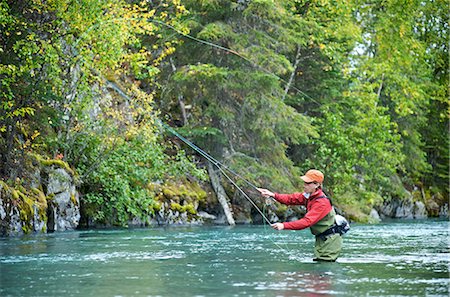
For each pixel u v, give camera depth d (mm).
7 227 14961
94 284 7270
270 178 24297
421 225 24219
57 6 16609
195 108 25125
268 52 23281
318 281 7520
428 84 36875
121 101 22844
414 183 41125
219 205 23938
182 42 23172
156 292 6719
